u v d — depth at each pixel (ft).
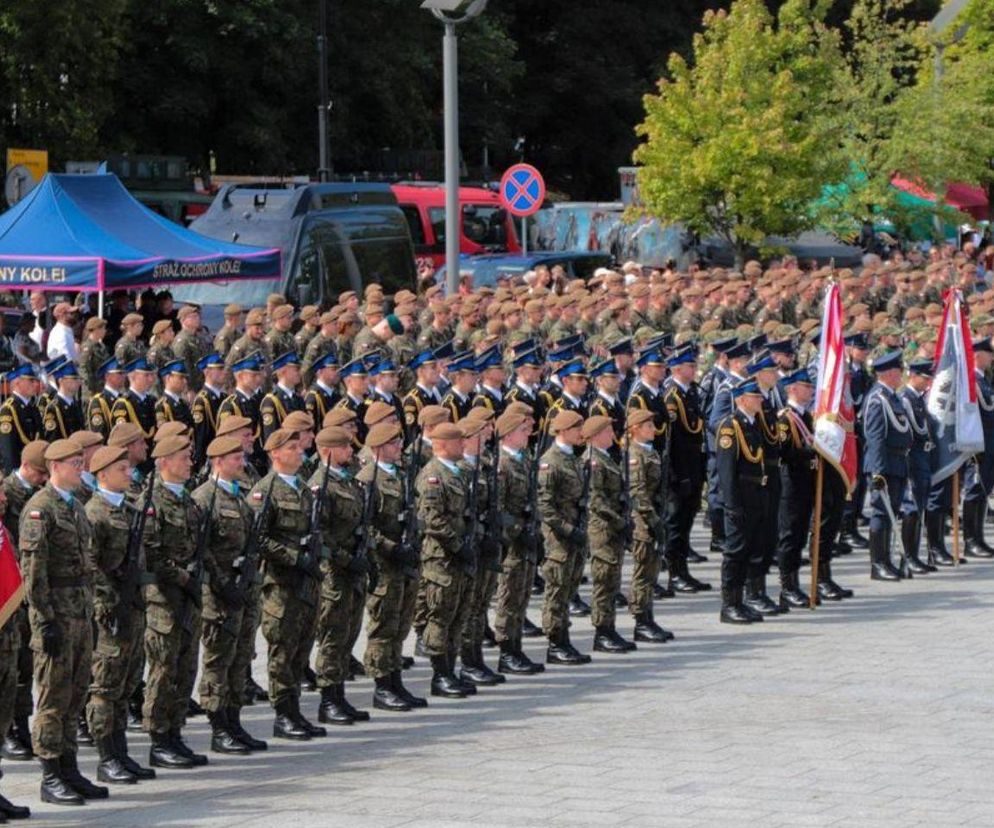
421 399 93.09
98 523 58.34
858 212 167.84
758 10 158.61
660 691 69.31
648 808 52.80
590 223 181.27
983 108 173.88
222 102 209.97
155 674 59.82
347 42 214.90
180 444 60.18
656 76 251.60
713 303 123.95
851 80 169.27
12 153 147.54
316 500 63.82
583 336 110.52
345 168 225.35
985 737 61.05
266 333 107.04
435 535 68.74
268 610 63.36
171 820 53.42
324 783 57.16
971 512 97.91
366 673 69.05
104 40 183.42
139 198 163.02
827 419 84.43
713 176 154.61
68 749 56.70
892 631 79.46
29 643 61.87
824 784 55.06
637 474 77.87
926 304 135.23
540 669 73.20
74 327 123.65
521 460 73.51
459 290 120.26
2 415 93.97
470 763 59.11
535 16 252.62
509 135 243.81
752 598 83.87
